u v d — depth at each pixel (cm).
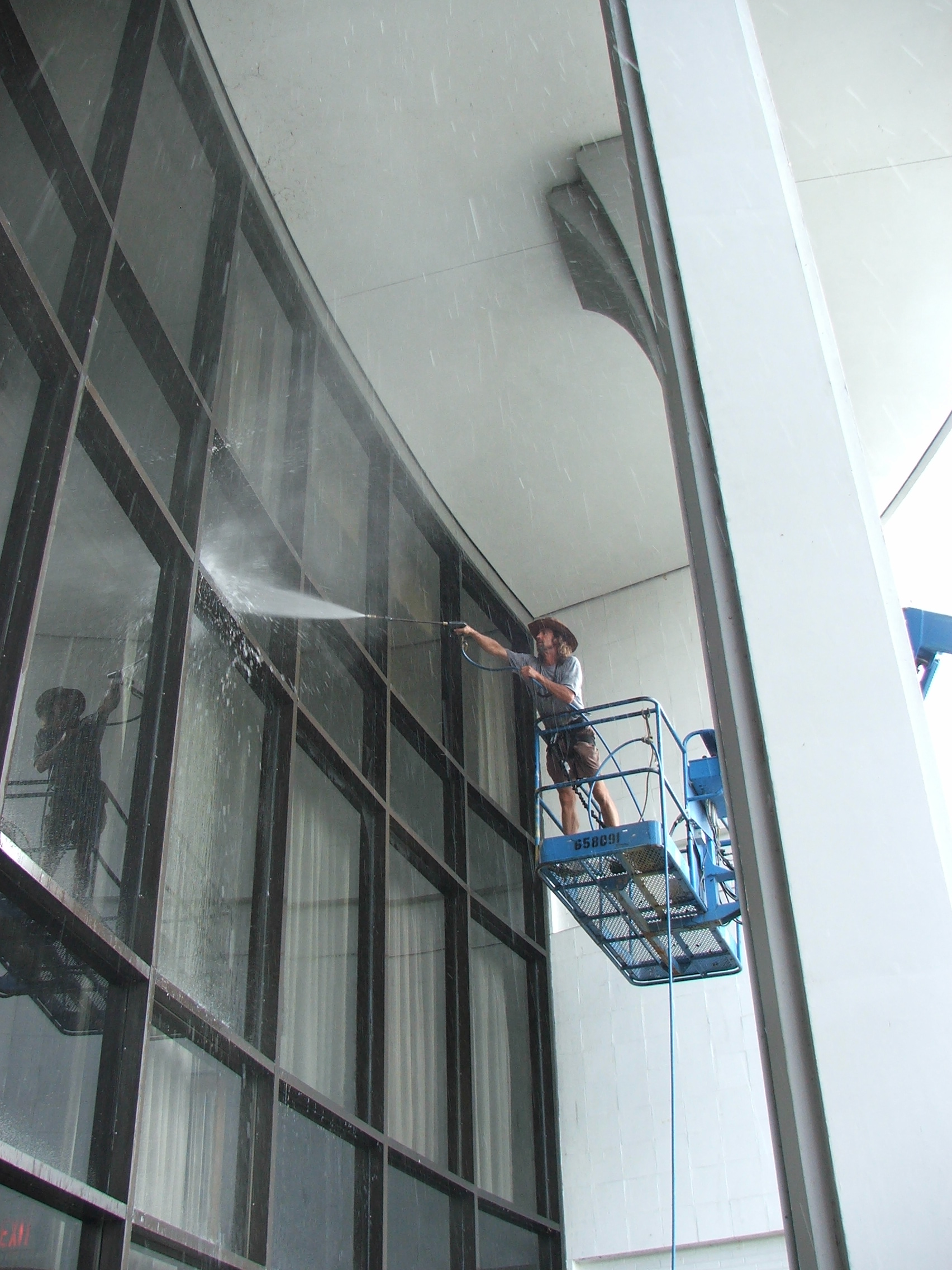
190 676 824
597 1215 1191
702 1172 1170
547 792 1514
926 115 1095
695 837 1038
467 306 1265
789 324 373
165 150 966
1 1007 562
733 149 421
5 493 648
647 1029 1273
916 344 1305
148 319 863
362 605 1223
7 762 579
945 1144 242
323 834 995
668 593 1552
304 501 1112
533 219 1179
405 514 1394
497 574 1587
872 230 1198
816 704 303
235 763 871
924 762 293
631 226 1079
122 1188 595
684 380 371
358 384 1319
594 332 1288
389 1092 988
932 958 264
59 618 683
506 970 1299
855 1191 240
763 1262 1109
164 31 997
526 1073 1258
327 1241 819
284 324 1177
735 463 347
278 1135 790
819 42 1048
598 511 1504
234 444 1004
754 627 318
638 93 452
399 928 1091
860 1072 253
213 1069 740
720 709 317
